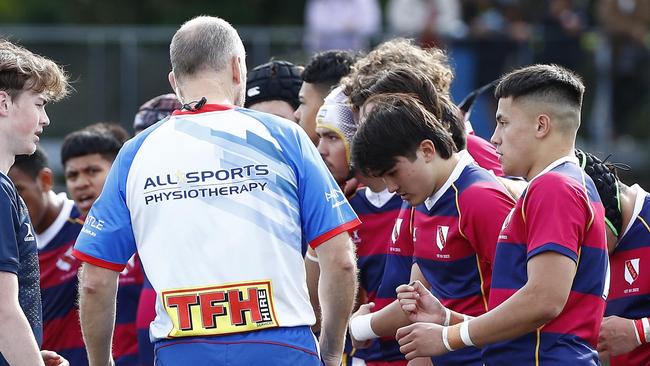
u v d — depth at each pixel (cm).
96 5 5594
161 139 1331
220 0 5644
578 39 3956
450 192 1446
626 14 4016
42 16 5547
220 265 1289
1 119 1366
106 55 3959
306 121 1817
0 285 1299
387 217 1695
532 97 1359
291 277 1312
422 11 4216
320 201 1329
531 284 1275
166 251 1301
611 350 1538
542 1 4131
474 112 3544
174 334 1290
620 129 4044
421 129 1420
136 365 2012
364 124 1436
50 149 3897
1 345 1295
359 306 1748
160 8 5606
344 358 1731
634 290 1562
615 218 1536
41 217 1986
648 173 4000
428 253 1474
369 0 4369
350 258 1337
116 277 1355
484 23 4138
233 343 1281
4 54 1373
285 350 1291
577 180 1322
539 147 1362
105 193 1348
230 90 1370
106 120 3950
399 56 1695
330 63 1809
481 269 1437
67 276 2006
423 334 1359
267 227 1300
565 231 1277
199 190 1302
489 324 1301
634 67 4022
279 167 1318
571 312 1315
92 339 1372
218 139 1318
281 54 3991
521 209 1328
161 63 3962
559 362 1302
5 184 1336
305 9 5594
